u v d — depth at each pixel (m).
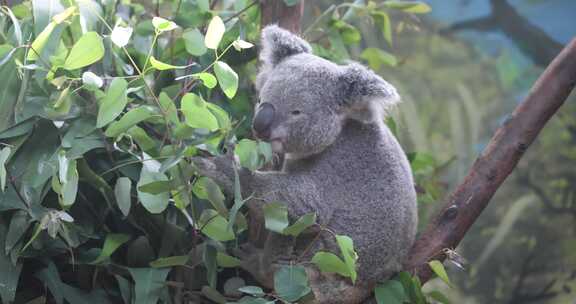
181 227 5.62
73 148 5.14
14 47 5.10
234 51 6.38
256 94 6.17
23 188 5.07
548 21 14.10
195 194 5.36
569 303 12.86
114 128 4.97
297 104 5.43
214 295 5.35
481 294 13.07
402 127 6.93
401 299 5.61
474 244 13.42
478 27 14.62
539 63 14.24
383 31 7.18
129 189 5.04
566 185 13.59
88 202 5.43
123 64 5.78
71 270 5.46
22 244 5.13
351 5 7.02
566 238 13.30
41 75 5.16
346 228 5.76
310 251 5.75
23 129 5.18
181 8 6.22
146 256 5.47
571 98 13.92
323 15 6.99
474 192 6.10
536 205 13.50
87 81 4.78
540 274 13.16
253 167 5.14
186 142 5.59
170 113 5.10
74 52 4.77
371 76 5.55
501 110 14.33
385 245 5.83
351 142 5.91
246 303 5.04
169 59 6.11
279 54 5.86
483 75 14.86
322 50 6.86
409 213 6.01
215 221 5.14
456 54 15.08
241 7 6.43
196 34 5.37
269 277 5.71
